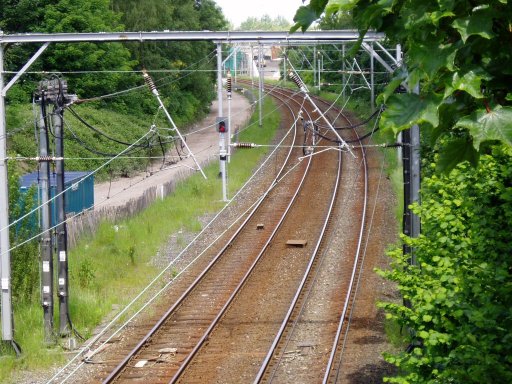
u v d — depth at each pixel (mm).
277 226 42938
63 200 26828
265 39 25750
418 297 13227
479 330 10836
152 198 47938
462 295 11531
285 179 56344
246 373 22453
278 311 28984
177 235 41781
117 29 68875
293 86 119438
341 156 63906
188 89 87812
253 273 34594
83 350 25078
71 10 65250
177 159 67188
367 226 43219
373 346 24781
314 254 36781
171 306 29688
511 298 10281
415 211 16000
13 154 31672
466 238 13219
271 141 72375
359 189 52875
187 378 22297
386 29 6078
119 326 27828
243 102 109188
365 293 31203
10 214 30188
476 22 5434
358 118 79938
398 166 55875
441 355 12281
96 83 66125
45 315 26359
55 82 26078
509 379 9500
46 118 26172
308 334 26359
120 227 40938
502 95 6066
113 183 58344
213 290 32062
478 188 13250
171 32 25422
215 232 42656
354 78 83312
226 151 51438
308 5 6332
